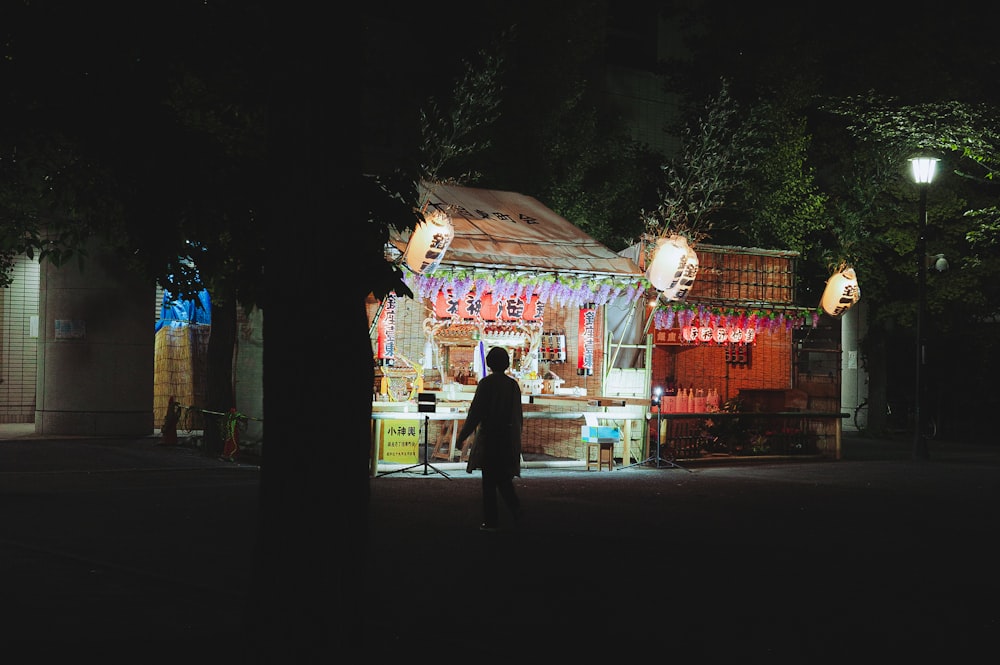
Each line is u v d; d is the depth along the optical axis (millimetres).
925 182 22469
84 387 20562
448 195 20234
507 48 23016
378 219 6309
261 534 4988
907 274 27188
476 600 8258
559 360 20781
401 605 8008
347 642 4945
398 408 17844
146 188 8727
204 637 6910
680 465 19984
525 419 19625
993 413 30031
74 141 9188
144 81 9203
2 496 13359
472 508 13648
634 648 6984
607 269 19156
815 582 9352
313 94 5023
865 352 30406
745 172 24969
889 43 25688
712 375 22859
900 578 9664
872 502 15164
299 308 4961
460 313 19047
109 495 13742
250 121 10547
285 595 4891
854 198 26531
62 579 8664
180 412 19766
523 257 18484
